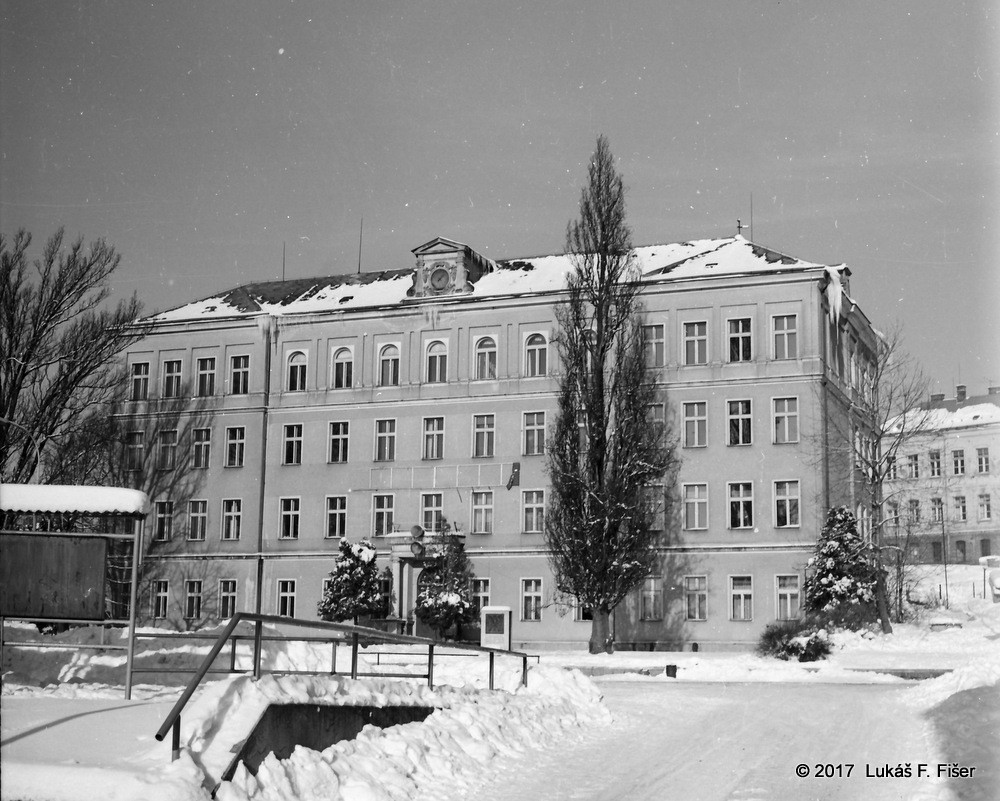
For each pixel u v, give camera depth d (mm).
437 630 56031
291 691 13688
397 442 63281
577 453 54875
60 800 10523
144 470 66688
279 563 64188
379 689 16047
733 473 57281
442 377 63219
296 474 64875
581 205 57375
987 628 52969
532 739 18312
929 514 104375
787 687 32500
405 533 60000
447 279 63688
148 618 65000
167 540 66000
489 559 60375
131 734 12281
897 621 56250
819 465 56219
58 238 52000
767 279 57719
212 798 11180
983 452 103000
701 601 56938
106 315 54000
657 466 55531
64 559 15273
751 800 14469
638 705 25141
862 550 51969
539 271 64812
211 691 12875
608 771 16281
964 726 20234
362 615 56812
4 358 50406
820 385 56781
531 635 59281
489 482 61250
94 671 20891
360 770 13852
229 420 66125
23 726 12578
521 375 61562
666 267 60750
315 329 65625
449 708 17703
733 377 57812
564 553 53625
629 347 56625
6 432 50250
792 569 55812
